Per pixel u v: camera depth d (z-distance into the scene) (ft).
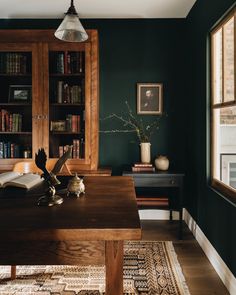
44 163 5.29
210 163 9.62
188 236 11.20
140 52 13.06
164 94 13.07
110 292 4.00
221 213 8.11
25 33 11.28
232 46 9.61
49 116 11.60
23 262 4.03
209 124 9.67
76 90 11.64
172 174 11.03
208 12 9.49
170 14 12.60
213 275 8.23
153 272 8.34
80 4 11.52
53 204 5.06
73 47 11.31
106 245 3.99
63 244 4.03
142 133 12.89
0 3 11.39
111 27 13.02
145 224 12.61
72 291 7.30
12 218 4.32
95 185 6.77
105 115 13.11
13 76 11.71
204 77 9.98
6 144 11.78
